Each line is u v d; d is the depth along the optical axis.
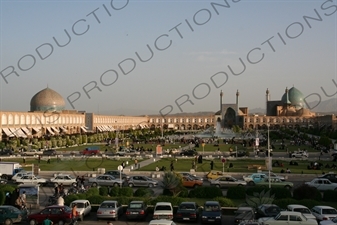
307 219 21.25
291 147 88.62
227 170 49.72
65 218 23.67
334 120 150.88
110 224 21.47
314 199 29.78
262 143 96.00
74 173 46.75
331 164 56.88
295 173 46.50
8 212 24.12
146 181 37.94
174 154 70.69
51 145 84.31
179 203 27.50
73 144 93.25
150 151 76.94
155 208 24.88
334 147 77.62
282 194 30.22
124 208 27.58
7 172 42.31
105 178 38.00
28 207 28.39
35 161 59.53
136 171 48.16
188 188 37.81
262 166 52.03
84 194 28.98
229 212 26.81
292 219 21.23
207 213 24.12
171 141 106.62
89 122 135.50
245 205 26.98
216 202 25.62
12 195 28.48
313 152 76.38
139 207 25.48
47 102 122.62
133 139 108.12
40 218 23.70
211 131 154.12
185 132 168.75
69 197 28.08
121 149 77.88
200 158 57.50
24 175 39.19
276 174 44.88
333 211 23.42
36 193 28.81
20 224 24.19
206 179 43.09
